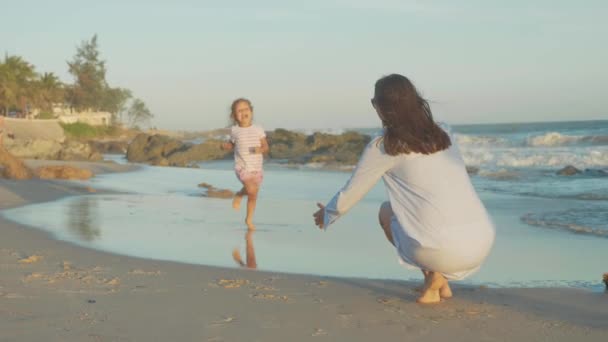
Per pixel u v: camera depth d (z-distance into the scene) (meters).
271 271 4.49
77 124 75.44
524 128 85.88
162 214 7.98
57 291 3.53
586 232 6.82
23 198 9.18
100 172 16.86
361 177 3.39
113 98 97.75
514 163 22.27
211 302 3.39
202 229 6.75
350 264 4.93
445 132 3.36
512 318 3.20
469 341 2.79
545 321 3.15
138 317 3.04
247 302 3.41
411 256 3.36
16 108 64.94
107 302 3.32
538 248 5.83
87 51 86.31
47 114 68.88
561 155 22.70
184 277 4.09
